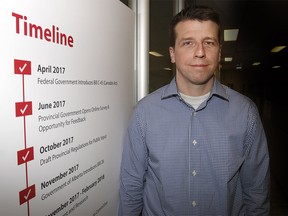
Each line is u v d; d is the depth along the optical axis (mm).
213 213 1071
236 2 3412
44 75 615
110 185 1067
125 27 1216
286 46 7121
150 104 1143
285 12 3988
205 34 988
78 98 786
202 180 1067
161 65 8031
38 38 589
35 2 576
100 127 955
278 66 12781
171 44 1144
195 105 1112
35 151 590
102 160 978
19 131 537
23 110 546
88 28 843
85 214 855
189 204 1070
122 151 1203
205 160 1064
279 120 4703
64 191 719
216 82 1114
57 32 666
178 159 1073
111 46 1047
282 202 3789
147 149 1147
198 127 1076
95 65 902
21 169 547
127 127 1263
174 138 1083
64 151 712
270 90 12516
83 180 831
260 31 5309
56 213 683
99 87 941
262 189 1138
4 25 490
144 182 1202
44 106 618
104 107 990
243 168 1123
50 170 649
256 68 13891
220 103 1099
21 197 550
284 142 4082
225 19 4316
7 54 499
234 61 10758
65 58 708
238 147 1078
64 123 708
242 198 1166
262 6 3656
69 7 723
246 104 1106
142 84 1423
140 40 1401
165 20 3514
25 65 548
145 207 1165
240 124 1070
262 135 1122
